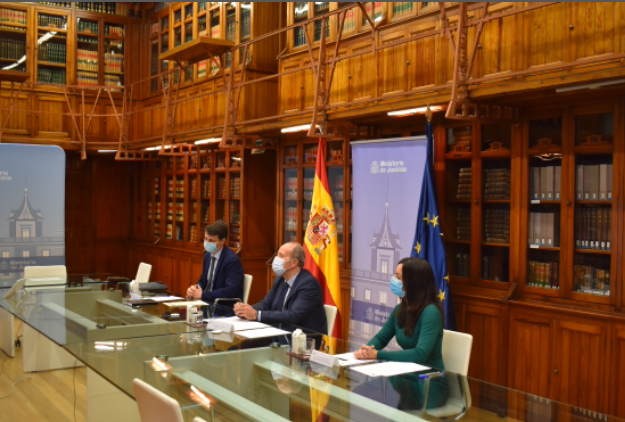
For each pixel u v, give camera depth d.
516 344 4.48
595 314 3.99
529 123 4.48
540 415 2.12
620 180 3.96
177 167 9.53
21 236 7.98
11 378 5.40
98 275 6.36
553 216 4.37
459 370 3.17
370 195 5.36
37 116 9.91
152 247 10.29
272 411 2.12
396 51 5.32
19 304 4.41
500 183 4.72
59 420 4.44
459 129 5.02
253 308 4.17
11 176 7.91
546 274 4.41
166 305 4.35
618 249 3.97
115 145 10.41
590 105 4.12
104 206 11.38
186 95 8.98
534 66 4.13
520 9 3.74
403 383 2.51
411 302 3.24
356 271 5.54
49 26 10.03
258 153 7.37
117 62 10.61
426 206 4.74
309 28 6.54
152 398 2.03
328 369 2.71
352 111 5.14
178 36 9.57
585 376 4.07
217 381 2.48
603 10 3.72
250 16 7.71
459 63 4.11
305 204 6.76
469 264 4.95
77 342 3.16
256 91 7.70
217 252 5.34
